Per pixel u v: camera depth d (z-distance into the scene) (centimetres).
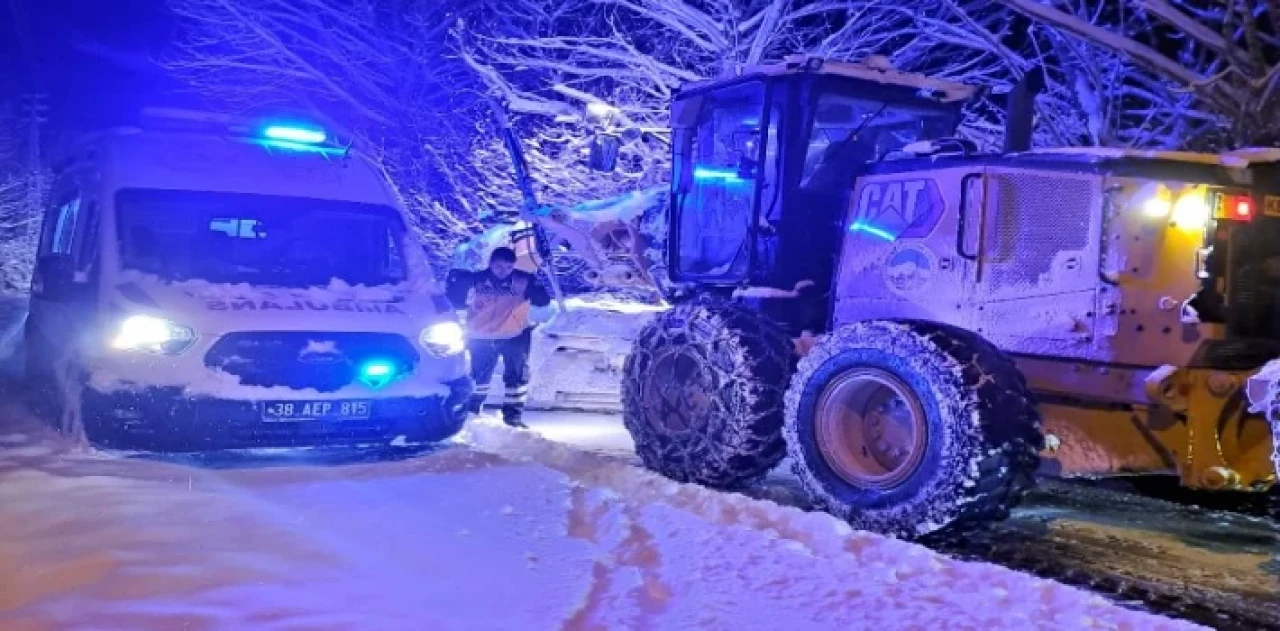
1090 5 1269
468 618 386
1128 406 549
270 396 617
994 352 543
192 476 585
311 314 645
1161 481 686
